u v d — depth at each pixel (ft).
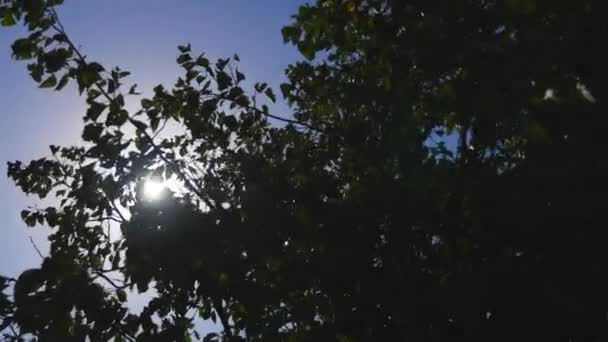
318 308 15.46
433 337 13.33
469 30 12.62
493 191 12.43
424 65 13.15
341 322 14.55
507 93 11.78
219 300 16.02
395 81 15.20
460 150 14.60
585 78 10.68
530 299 11.96
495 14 12.31
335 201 15.48
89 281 14.84
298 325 16.11
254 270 15.71
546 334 12.01
